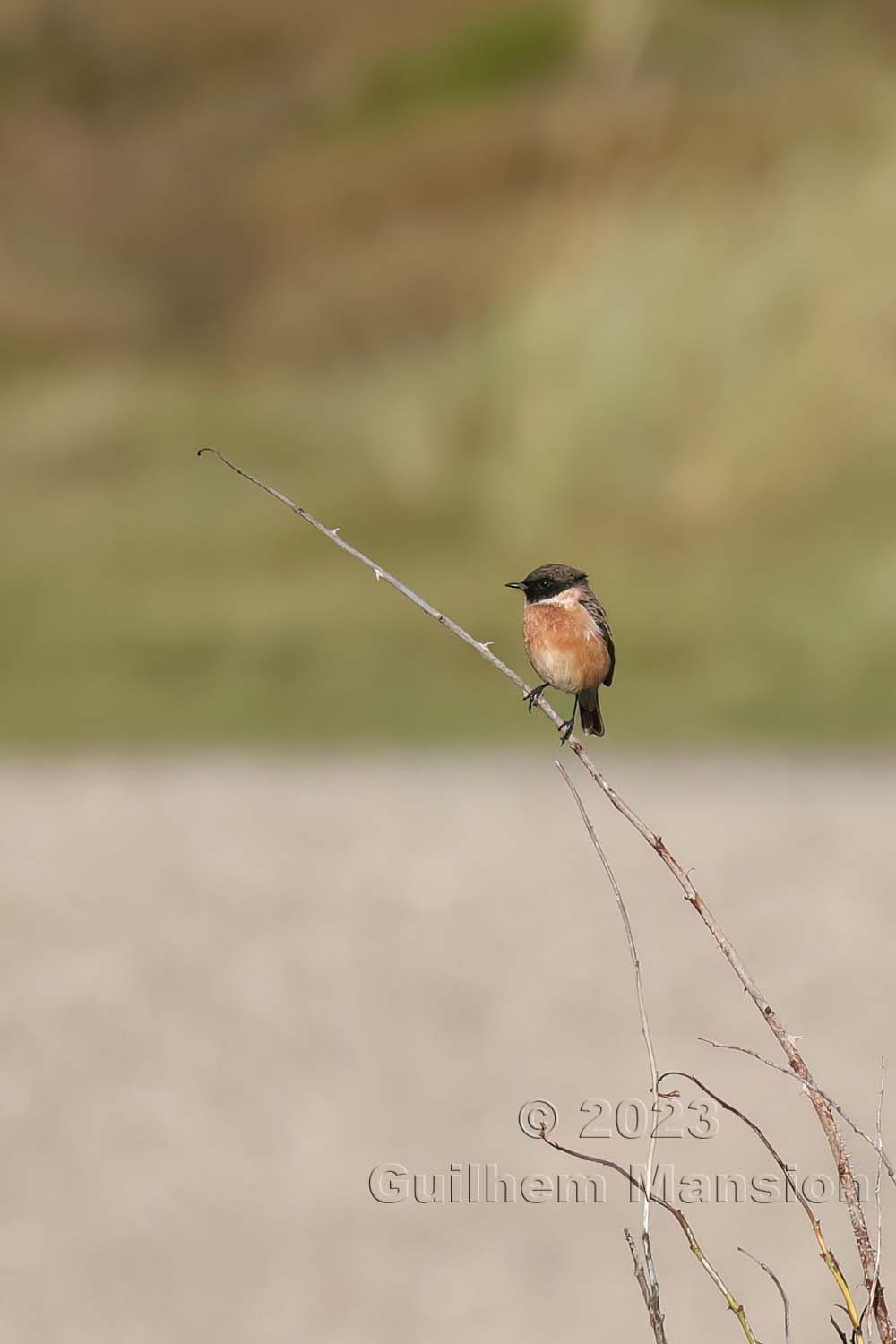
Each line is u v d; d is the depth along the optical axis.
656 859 15.21
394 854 15.48
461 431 31.86
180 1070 10.55
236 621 25.62
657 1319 4.21
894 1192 8.90
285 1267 8.17
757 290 29.77
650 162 34.28
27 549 29.34
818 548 26.58
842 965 12.16
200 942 13.02
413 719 21.89
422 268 37.31
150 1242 8.41
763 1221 8.72
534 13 40.00
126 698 23.00
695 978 12.09
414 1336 7.56
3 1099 10.12
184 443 33.25
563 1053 10.74
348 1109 9.89
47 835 16.52
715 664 23.00
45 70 48.84
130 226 44.62
